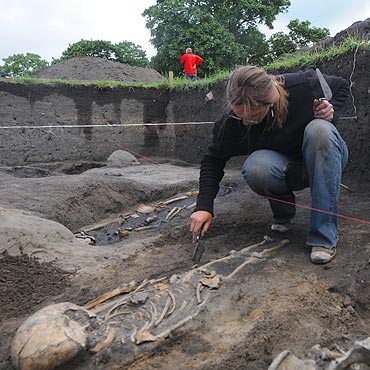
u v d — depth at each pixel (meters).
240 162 6.74
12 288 2.62
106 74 15.17
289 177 2.81
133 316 2.07
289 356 1.57
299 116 2.56
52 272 2.83
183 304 2.15
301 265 2.55
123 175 6.75
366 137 4.33
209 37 16.39
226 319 2.06
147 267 2.80
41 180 4.93
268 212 3.72
